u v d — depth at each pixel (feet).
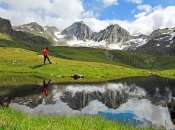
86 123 49.49
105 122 55.11
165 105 107.04
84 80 222.28
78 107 97.96
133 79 261.44
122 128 49.78
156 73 434.30
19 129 36.83
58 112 86.48
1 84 165.07
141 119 80.69
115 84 197.36
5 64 312.71
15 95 121.80
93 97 125.90
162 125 73.05
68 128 42.68
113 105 104.94
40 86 161.07
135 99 123.13
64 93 135.13
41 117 57.16
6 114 54.54
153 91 155.84
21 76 230.89
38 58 360.28
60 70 279.28
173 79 271.28
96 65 378.12
